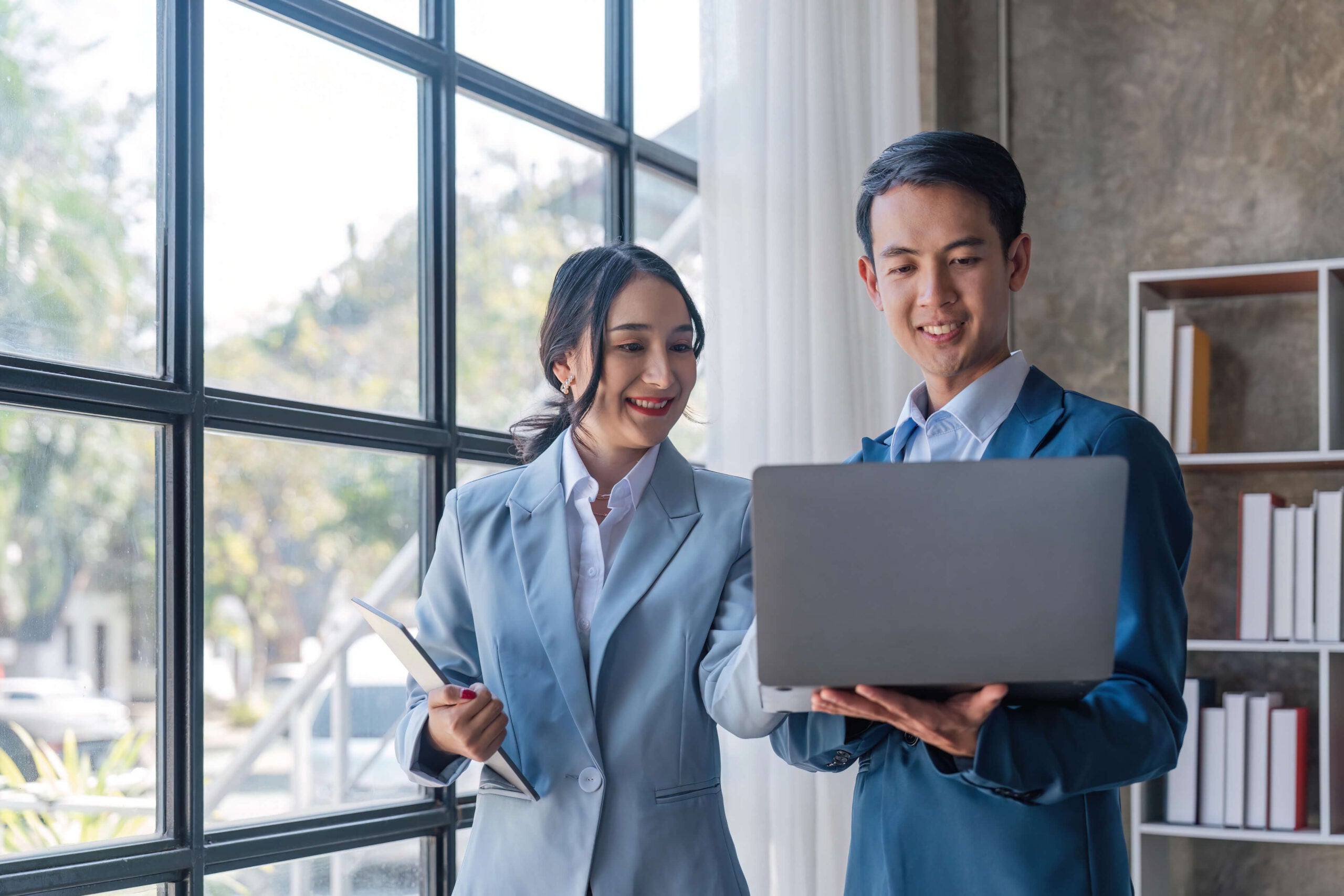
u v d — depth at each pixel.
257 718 2.02
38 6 1.73
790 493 1.00
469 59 2.38
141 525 1.82
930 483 0.99
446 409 2.29
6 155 1.68
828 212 2.86
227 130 1.99
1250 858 3.03
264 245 2.04
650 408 1.55
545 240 2.60
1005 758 1.11
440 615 1.64
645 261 1.57
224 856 1.86
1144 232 3.29
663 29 2.96
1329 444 2.78
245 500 2.00
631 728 1.50
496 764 1.45
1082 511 0.99
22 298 1.69
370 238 2.21
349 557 2.17
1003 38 3.45
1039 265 3.39
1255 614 2.83
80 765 1.73
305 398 2.09
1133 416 1.33
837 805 2.79
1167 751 1.18
